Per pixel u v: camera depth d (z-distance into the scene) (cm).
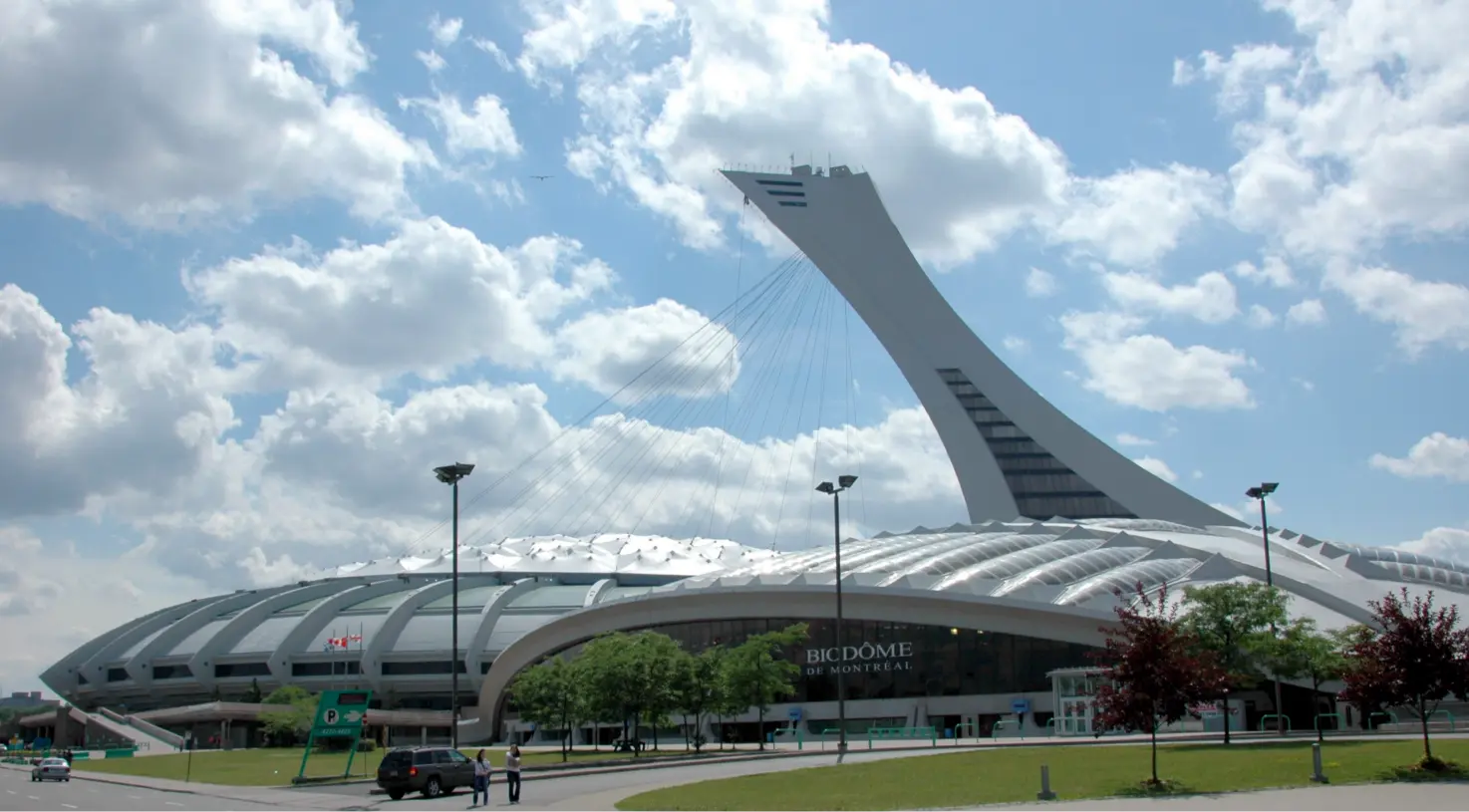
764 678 6881
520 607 11344
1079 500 10856
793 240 11781
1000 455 11069
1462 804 2780
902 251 11669
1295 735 5475
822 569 8338
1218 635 5328
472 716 10488
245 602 12356
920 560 8194
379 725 9988
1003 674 7362
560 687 7169
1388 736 5062
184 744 9969
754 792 3700
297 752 8444
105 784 5756
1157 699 3756
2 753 9656
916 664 7612
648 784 4384
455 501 5056
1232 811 2777
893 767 4397
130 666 11300
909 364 11425
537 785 4616
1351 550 8312
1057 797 3244
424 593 11594
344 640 10738
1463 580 7775
